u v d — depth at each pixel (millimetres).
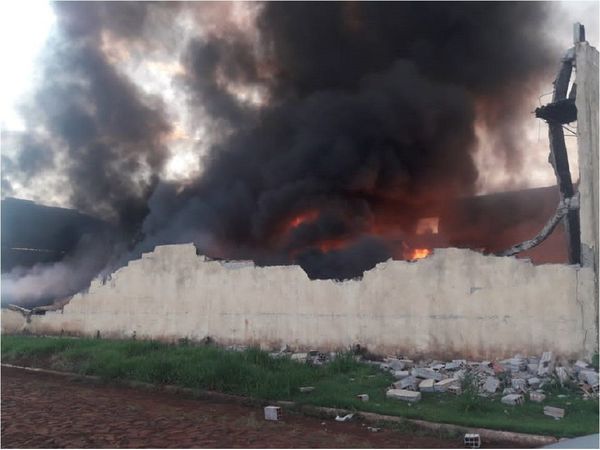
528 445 7340
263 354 12281
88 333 17984
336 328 12703
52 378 13953
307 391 10336
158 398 11016
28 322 20375
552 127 13297
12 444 7625
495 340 10789
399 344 11836
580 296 10172
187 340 15141
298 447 7180
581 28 11992
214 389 11078
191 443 7453
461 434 7852
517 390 9352
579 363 9836
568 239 12242
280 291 13664
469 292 11172
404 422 8375
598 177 11289
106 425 8625
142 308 16516
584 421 8086
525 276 10656
